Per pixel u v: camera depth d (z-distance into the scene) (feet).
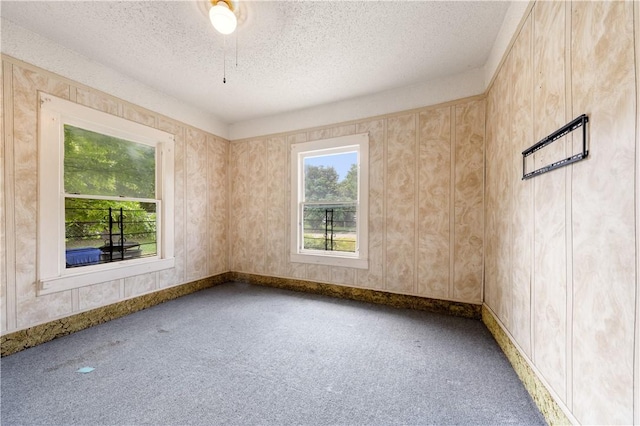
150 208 9.53
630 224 2.63
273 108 11.14
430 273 8.95
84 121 7.56
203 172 11.50
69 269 7.29
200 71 8.28
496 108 7.00
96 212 8.00
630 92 2.64
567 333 3.68
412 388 4.93
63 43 6.91
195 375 5.31
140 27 6.30
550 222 4.17
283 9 5.68
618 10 2.79
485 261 8.01
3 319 6.05
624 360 2.68
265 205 12.13
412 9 5.78
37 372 5.38
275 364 5.73
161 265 9.70
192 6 5.63
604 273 2.98
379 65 7.98
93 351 6.24
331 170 10.91
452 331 7.38
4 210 6.07
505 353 6.09
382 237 9.68
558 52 3.97
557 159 3.96
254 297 10.46
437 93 8.78
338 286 10.55
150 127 9.29
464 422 4.12
